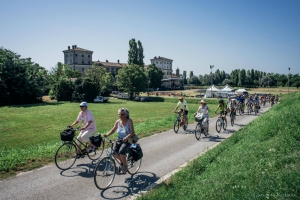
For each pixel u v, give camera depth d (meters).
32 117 28.28
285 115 9.31
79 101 58.84
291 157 5.05
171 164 7.57
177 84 132.50
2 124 22.67
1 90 49.16
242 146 7.81
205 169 6.55
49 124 22.77
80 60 117.94
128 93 73.12
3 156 8.26
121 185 5.89
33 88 54.34
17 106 44.78
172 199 4.79
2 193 5.34
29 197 5.17
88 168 7.07
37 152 8.67
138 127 14.88
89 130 7.36
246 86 126.06
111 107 44.12
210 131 13.65
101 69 76.38
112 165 5.89
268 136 8.03
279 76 139.12
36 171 6.74
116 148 5.97
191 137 11.86
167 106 47.78
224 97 65.31
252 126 12.25
